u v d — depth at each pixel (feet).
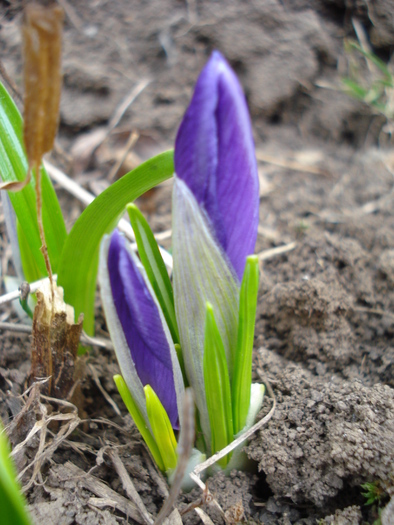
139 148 0.90
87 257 0.52
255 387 0.46
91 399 0.55
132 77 0.96
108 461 0.48
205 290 0.38
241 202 0.36
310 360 0.56
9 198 0.53
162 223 0.78
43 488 0.45
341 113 0.96
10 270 0.70
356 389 0.48
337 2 1.01
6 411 0.52
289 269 0.67
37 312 0.45
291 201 0.81
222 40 0.97
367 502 0.43
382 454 0.43
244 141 0.34
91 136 0.89
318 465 0.45
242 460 0.47
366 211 0.77
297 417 0.48
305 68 0.97
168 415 0.43
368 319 0.60
